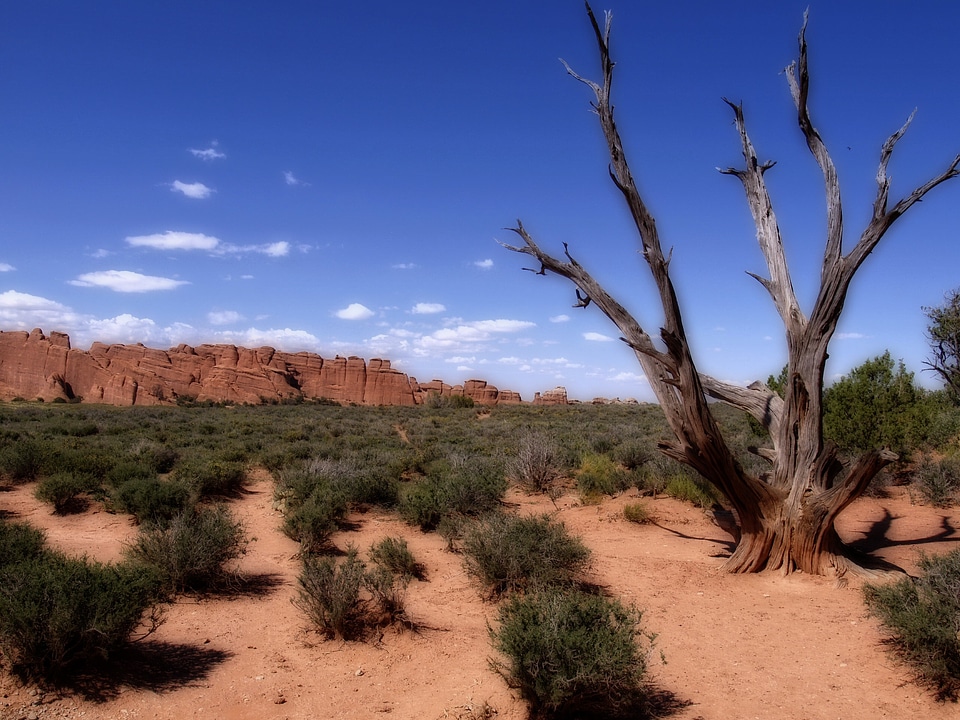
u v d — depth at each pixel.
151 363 106.06
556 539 9.78
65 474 14.66
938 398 23.33
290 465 19.64
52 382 100.00
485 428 42.78
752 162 11.41
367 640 7.82
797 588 9.88
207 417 52.81
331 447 25.00
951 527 13.37
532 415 62.69
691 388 10.02
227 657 7.17
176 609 8.52
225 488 17.41
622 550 12.34
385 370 124.25
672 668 7.16
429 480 16.22
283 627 8.20
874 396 16.58
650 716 6.03
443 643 7.80
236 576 9.89
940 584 7.48
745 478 10.44
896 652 7.41
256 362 113.31
